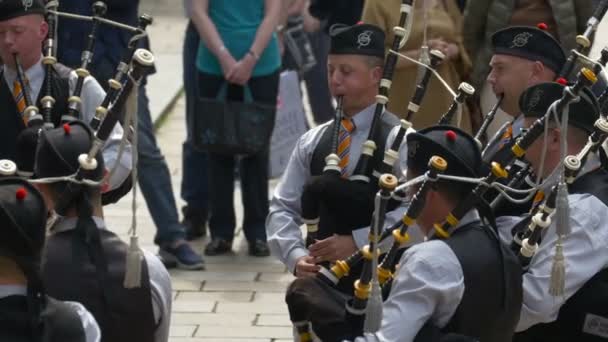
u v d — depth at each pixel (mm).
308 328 9773
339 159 11008
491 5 15125
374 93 11180
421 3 15352
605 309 9523
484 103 14758
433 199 8891
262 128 16828
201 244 17703
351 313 9109
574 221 9445
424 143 8969
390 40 15531
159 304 9102
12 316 7617
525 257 9500
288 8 21422
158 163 16766
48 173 9047
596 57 21953
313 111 22797
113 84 10789
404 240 8914
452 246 8672
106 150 11555
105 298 8781
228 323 14773
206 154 17812
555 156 9609
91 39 11773
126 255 8844
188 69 17938
